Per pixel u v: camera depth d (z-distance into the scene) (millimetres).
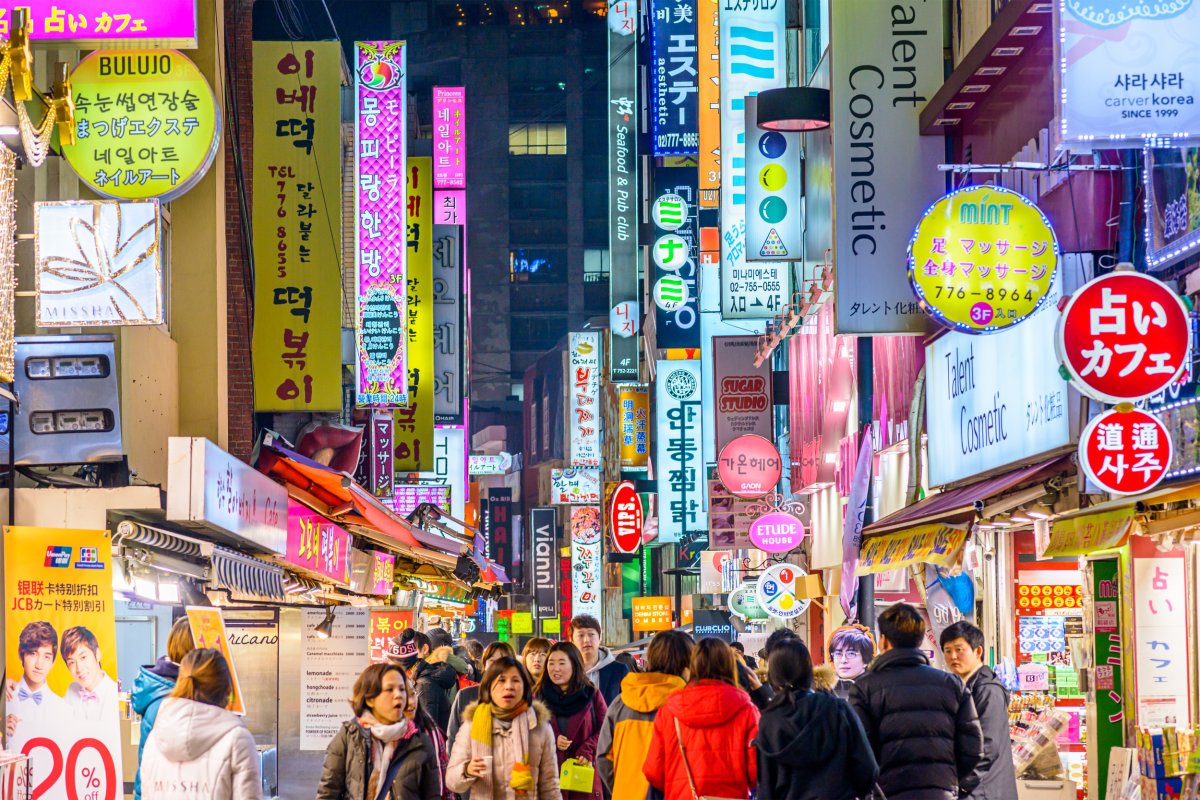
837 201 16125
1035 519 13391
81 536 9891
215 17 16469
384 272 27203
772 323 30094
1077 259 12719
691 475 38375
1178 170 11180
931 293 11797
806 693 7711
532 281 121500
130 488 11430
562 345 96000
